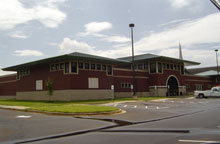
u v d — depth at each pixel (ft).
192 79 195.11
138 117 48.42
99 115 53.21
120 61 128.57
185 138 26.40
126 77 145.28
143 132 31.01
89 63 117.08
